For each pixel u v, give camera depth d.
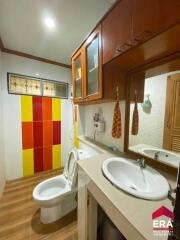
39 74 2.45
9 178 2.29
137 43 0.73
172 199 0.65
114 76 1.17
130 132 1.25
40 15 1.36
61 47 2.03
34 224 1.47
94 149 1.65
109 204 0.68
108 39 0.97
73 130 2.55
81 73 1.46
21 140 2.35
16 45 2.00
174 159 0.88
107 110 1.62
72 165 1.64
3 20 1.43
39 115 2.50
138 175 1.00
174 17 0.55
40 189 1.56
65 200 1.63
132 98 1.21
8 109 2.20
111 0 1.15
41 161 2.60
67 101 2.82
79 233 1.15
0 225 1.45
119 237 0.99
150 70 1.03
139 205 0.63
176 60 0.83
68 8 1.26
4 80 2.13
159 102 0.97
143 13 0.67
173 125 0.88
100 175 0.92
